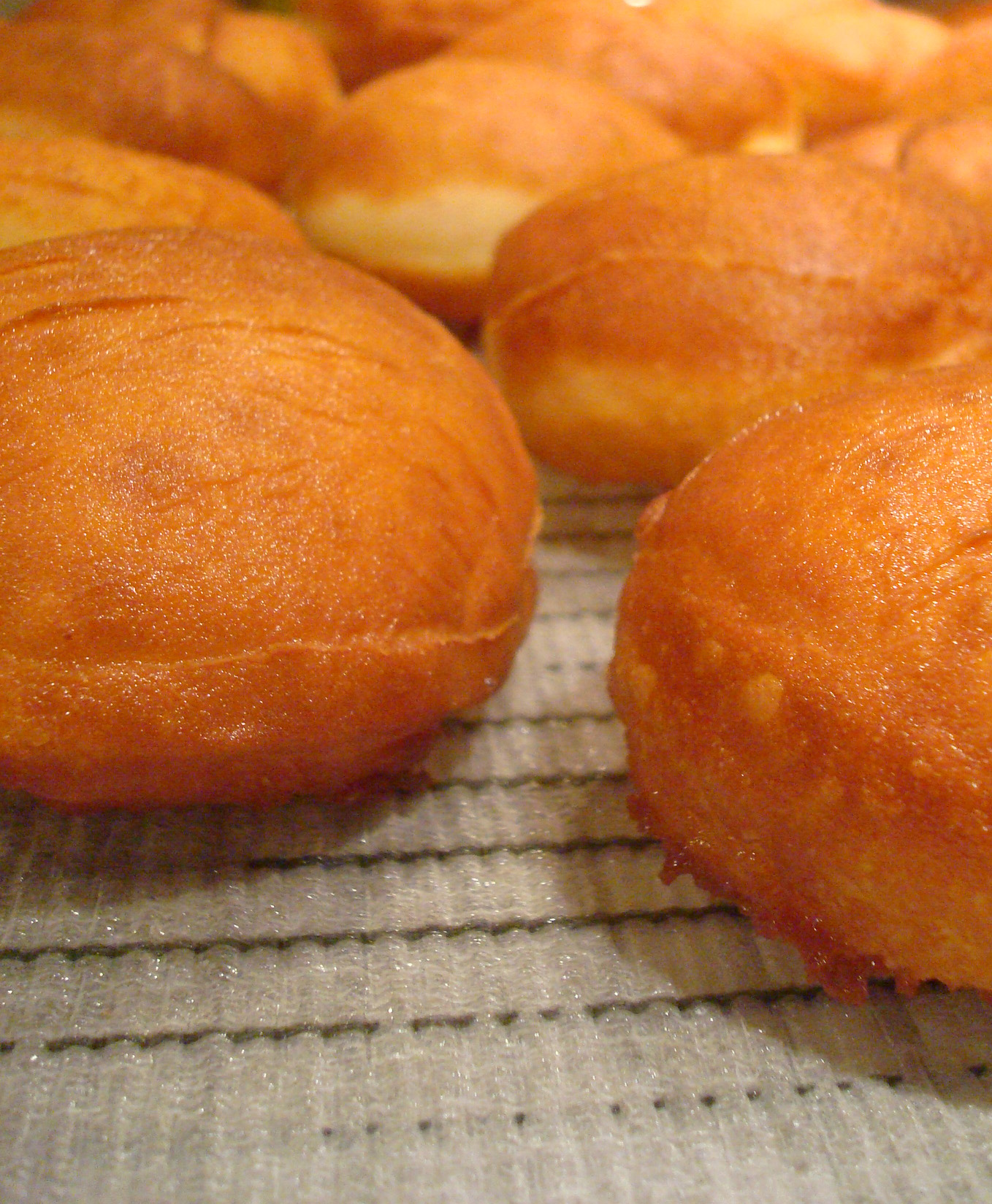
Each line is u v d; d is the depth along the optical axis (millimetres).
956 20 352
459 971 136
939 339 179
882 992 135
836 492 131
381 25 322
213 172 204
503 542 154
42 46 237
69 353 137
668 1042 131
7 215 177
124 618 131
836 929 129
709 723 131
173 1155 122
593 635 177
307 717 137
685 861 139
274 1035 131
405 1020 132
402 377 150
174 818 149
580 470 200
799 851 127
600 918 141
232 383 139
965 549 125
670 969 137
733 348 178
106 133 230
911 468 130
